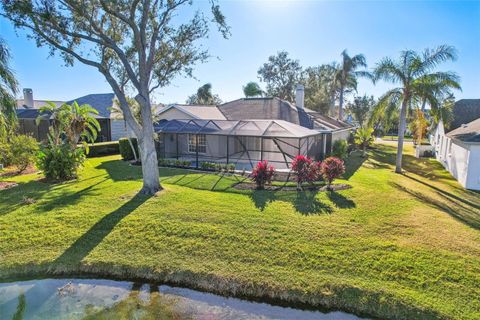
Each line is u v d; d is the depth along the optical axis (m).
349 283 6.71
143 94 12.47
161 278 7.27
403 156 28.11
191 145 24.53
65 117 17.12
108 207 10.88
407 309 6.01
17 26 10.91
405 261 7.31
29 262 7.71
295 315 6.14
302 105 29.75
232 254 7.87
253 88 52.06
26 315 6.12
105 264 7.65
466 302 6.07
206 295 6.76
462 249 7.87
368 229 9.03
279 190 13.25
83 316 6.09
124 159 22.47
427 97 17.62
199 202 11.34
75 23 11.96
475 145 14.70
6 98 13.07
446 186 15.46
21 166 17.73
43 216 10.02
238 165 20.20
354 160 24.72
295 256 7.68
